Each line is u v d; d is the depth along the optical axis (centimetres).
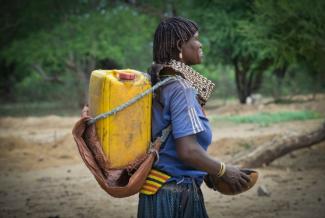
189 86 354
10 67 4162
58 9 2845
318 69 1229
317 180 968
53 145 1602
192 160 344
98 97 349
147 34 2877
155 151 352
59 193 956
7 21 2820
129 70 362
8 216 797
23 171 1241
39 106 3806
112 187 345
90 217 774
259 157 1077
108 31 2766
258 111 2506
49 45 2827
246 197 852
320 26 1102
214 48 2758
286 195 854
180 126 345
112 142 347
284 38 1152
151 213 360
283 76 3294
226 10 2358
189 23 369
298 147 1070
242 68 2994
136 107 349
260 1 1184
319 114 2261
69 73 3806
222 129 1948
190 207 360
